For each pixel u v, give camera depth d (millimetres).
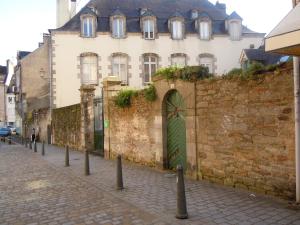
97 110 17719
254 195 7211
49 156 17578
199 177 9148
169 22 31125
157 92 10945
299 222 5535
